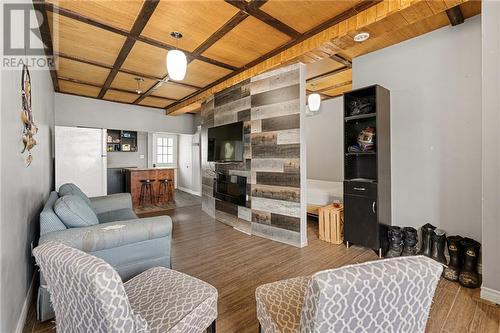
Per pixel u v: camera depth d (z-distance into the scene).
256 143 3.84
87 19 2.49
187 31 2.75
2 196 1.34
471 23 2.58
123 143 8.21
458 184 2.67
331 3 2.24
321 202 4.08
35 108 2.49
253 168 3.89
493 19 1.92
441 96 2.78
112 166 7.93
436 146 2.82
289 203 3.41
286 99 3.43
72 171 4.95
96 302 0.86
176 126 7.36
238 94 4.17
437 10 2.07
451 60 2.71
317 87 4.82
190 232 3.99
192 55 3.37
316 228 4.08
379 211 2.91
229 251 3.15
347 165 3.27
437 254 2.57
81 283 0.89
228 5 2.28
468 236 2.60
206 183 5.37
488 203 1.97
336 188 4.21
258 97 3.80
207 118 5.13
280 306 1.26
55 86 4.79
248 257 2.95
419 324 0.93
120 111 6.17
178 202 6.73
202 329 1.30
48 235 1.73
